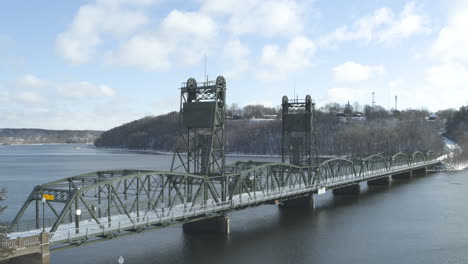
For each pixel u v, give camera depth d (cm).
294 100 7456
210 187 5072
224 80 5294
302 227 5847
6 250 2928
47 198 3878
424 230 5659
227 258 4409
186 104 5312
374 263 4297
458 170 14700
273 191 6106
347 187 9100
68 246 3519
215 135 5478
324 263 4281
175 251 4634
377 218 6469
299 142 7450
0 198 3372
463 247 4838
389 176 10925
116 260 4328
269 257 4444
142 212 4588
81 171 16350
